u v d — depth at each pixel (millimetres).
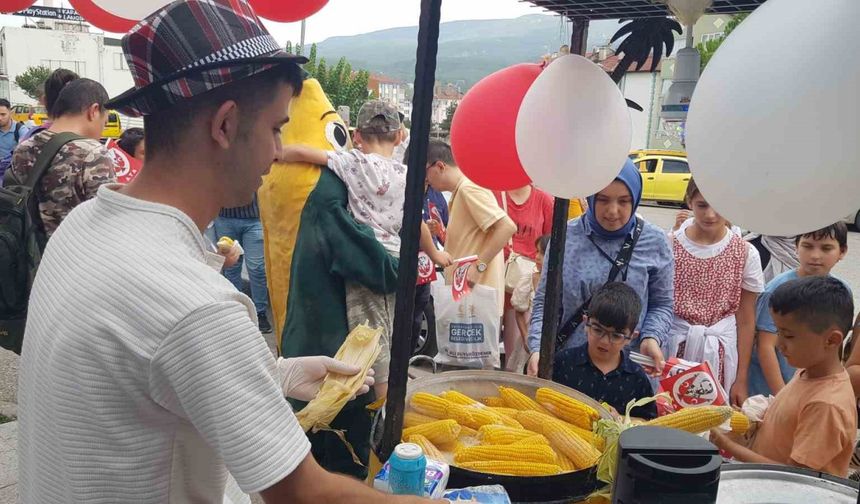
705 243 2803
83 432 872
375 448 1453
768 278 3576
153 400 863
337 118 2916
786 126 885
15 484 2648
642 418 1948
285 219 2697
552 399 1638
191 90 897
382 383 2748
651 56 1679
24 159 2770
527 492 1268
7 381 3658
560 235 1939
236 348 849
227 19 930
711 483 971
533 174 1732
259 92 962
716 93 960
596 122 1625
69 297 880
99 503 888
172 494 921
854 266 8664
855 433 1737
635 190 2404
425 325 4301
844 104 855
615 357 2172
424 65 1208
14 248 2633
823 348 1768
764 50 902
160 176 959
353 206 2705
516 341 4359
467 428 1543
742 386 2840
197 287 856
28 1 2361
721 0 1417
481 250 3725
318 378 1503
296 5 1897
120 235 896
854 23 854
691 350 2691
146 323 829
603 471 1278
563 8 1768
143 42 901
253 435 837
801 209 942
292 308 2697
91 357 848
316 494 885
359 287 2662
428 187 3959
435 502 969
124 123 15898
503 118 1839
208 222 1014
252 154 987
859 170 890
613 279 2438
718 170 976
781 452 1835
